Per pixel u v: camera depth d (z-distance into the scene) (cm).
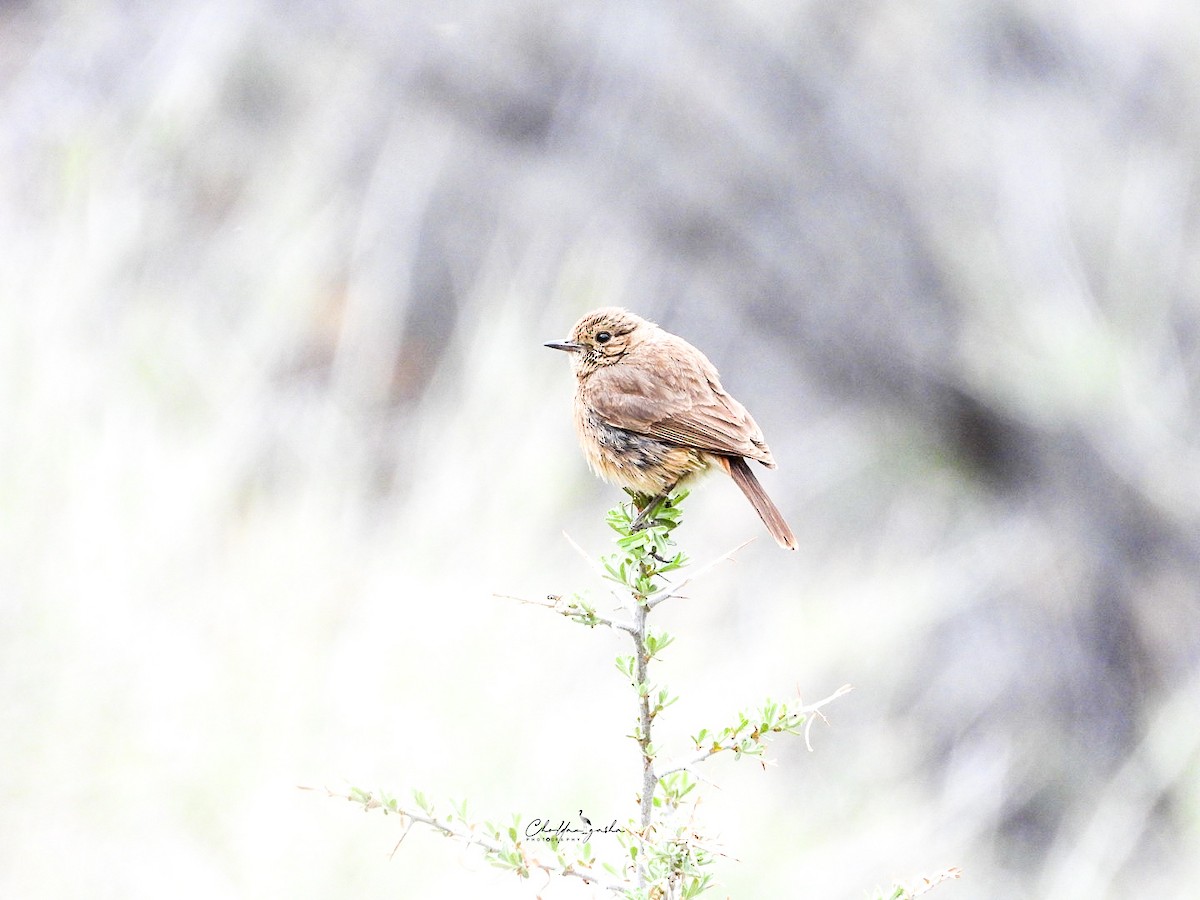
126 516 960
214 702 895
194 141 1396
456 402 1162
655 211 1634
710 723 958
